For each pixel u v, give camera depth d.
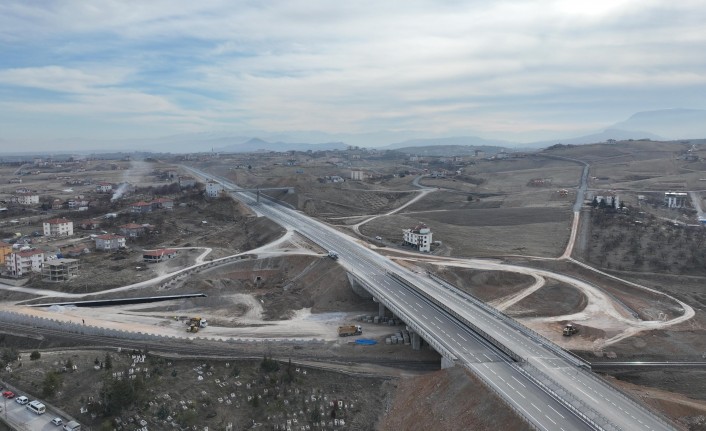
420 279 170.00
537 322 146.50
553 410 85.38
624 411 85.69
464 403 93.75
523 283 176.38
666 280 184.25
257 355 124.06
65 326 140.50
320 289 177.12
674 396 108.50
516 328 124.19
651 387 114.25
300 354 127.25
